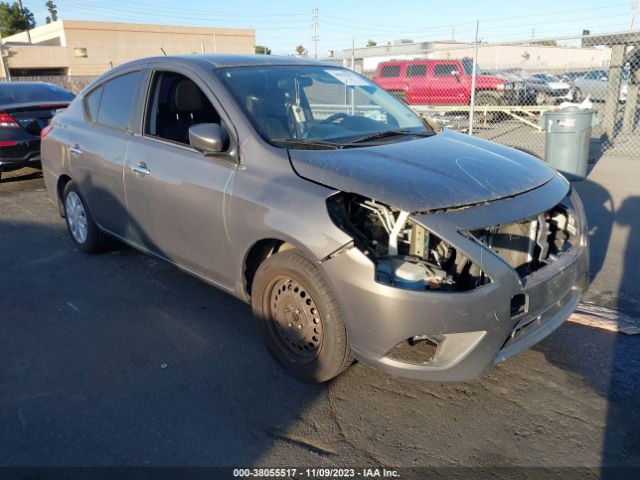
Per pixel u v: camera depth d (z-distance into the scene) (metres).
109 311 4.26
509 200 2.98
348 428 2.92
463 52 25.41
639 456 2.69
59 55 39.16
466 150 3.54
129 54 42.41
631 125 13.97
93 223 5.13
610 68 12.66
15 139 8.10
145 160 4.05
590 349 3.63
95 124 4.79
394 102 4.56
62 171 5.23
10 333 3.95
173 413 3.06
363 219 3.03
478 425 2.92
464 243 2.71
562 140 8.23
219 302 4.39
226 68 3.89
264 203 3.15
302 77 4.12
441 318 2.68
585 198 7.34
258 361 3.55
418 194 2.82
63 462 2.70
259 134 3.39
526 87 18.52
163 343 3.78
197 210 3.61
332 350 3.00
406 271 2.75
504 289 2.74
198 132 3.36
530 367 3.44
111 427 2.95
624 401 3.10
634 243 5.57
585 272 3.44
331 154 3.23
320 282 2.95
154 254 4.32
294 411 3.06
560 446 2.76
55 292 4.61
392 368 2.85
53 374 3.43
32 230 6.34
